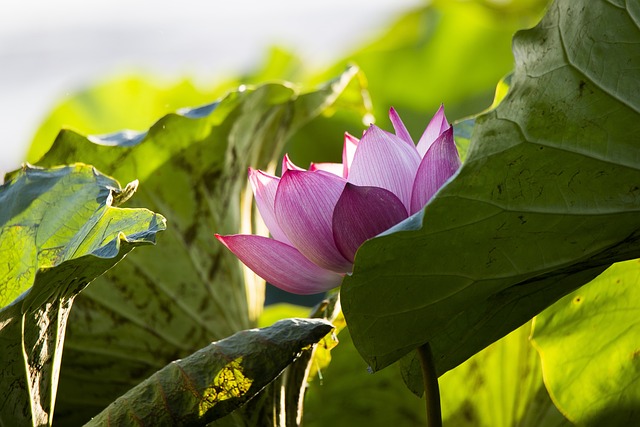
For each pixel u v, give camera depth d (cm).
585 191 166
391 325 169
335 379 194
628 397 186
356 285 167
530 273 169
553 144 165
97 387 197
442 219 165
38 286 165
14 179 184
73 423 197
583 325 186
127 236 170
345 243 169
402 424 195
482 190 165
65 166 184
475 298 170
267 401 177
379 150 171
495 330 175
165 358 199
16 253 178
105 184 180
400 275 167
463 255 167
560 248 168
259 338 170
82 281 169
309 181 170
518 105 165
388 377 194
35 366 169
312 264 173
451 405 194
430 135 177
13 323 166
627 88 164
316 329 171
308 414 195
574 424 188
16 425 169
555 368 188
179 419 168
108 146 198
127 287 197
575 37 164
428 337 170
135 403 169
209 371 169
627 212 167
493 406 194
